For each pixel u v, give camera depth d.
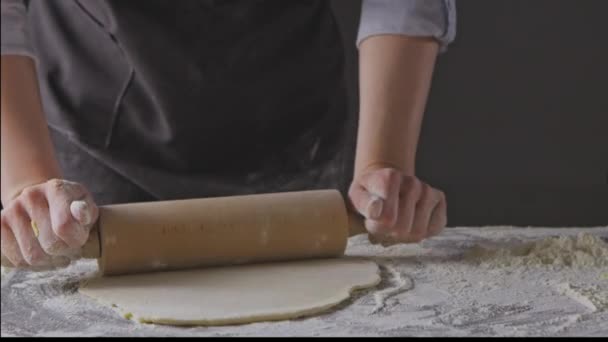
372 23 1.69
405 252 1.56
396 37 1.67
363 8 1.72
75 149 1.89
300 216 1.45
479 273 1.38
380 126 1.64
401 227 1.51
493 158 2.16
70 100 1.86
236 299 1.22
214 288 1.29
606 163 1.39
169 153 1.86
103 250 1.38
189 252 1.41
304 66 1.90
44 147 1.56
